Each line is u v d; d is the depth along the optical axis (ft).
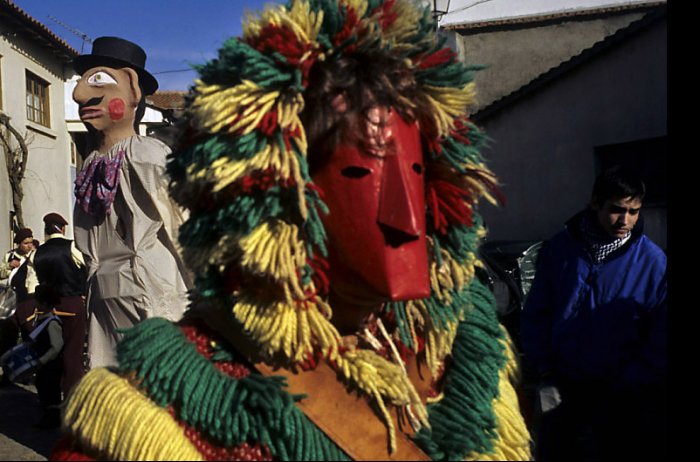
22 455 15.16
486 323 4.43
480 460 4.11
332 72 3.72
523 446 4.44
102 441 3.53
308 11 3.81
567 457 10.11
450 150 4.11
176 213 11.19
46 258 17.19
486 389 4.25
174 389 3.57
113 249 11.68
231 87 3.76
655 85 32.17
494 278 15.15
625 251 9.77
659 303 9.43
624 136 33.17
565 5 45.47
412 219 3.57
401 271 3.63
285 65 3.71
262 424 3.59
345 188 3.67
